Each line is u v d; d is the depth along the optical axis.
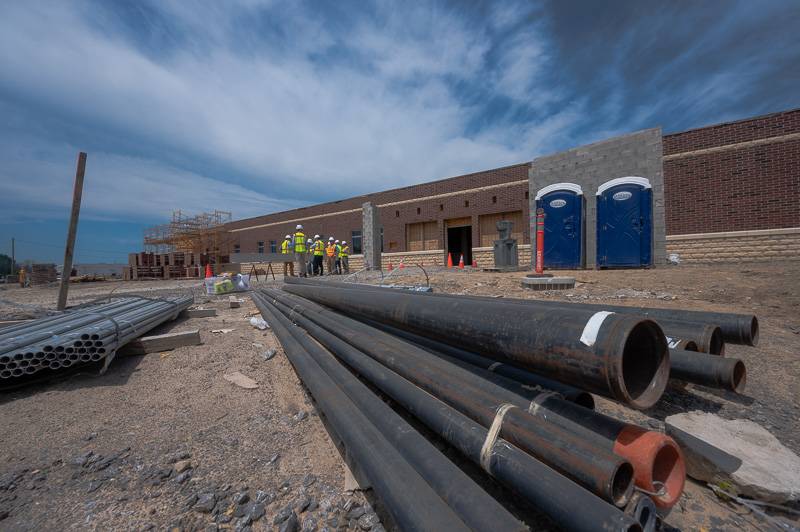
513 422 1.53
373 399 2.25
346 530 1.68
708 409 2.59
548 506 1.24
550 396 1.64
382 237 22.84
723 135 10.48
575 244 11.27
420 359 2.36
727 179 10.42
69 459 2.21
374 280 11.12
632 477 1.21
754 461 1.79
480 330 1.77
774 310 4.85
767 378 3.01
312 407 2.96
